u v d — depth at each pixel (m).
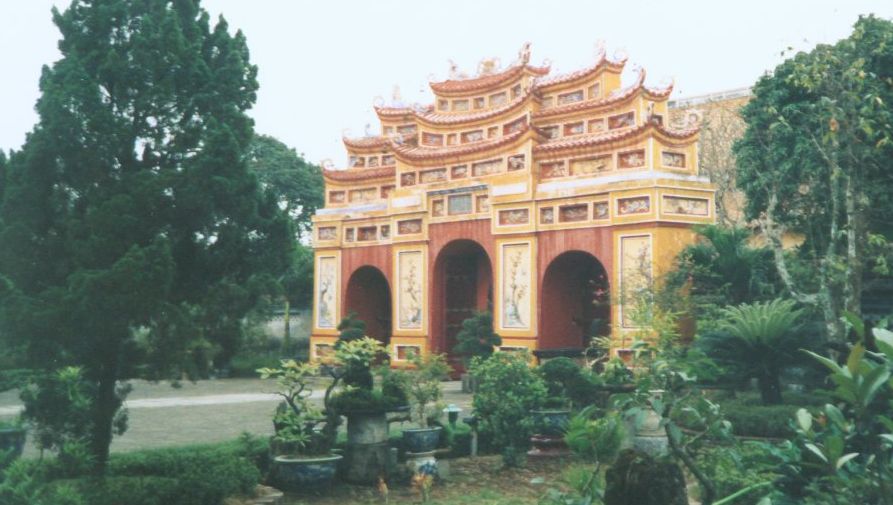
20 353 9.64
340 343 14.25
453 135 32.41
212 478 10.40
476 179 30.05
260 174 49.16
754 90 23.31
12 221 9.62
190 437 16.94
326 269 36.59
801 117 21.06
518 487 13.25
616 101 26.92
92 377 9.78
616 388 16.45
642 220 24.33
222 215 10.30
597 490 6.65
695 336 18.45
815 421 6.00
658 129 24.94
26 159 9.59
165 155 10.42
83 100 9.59
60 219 9.75
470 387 26.78
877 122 16.91
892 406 4.87
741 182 23.50
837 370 4.57
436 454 14.26
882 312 23.62
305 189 50.12
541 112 29.12
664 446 11.99
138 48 10.09
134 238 9.59
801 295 16.97
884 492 4.91
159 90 9.98
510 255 28.56
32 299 9.05
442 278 31.88
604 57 27.73
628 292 22.78
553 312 27.61
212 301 10.27
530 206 27.91
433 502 12.13
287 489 12.40
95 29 10.34
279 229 10.89
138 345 9.86
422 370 15.48
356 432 13.34
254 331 32.25
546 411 15.42
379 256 34.53
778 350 16.94
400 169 33.28
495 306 28.89
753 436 15.83
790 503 5.50
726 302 21.20
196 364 10.17
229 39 11.17
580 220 26.53
